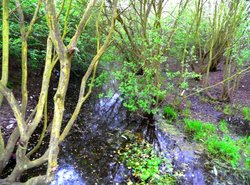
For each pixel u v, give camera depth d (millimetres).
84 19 2301
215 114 6957
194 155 4883
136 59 6812
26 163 3096
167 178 4098
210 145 5160
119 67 7906
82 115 6074
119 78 5859
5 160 3307
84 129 5418
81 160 4355
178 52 8188
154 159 4520
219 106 7461
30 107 5625
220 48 8945
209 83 9273
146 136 5496
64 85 2260
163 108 6770
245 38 7480
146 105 5605
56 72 7980
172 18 6441
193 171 4375
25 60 2902
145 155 4711
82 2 5953
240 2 7434
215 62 10484
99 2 5820
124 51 7047
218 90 8688
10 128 4684
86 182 3842
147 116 6215
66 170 4047
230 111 7141
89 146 4812
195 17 7219
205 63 10859
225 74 7590
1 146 3168
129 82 5461
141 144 5125
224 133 5914
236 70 8539
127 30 6438
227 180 4219
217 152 4996
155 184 3928
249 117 6777
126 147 4941
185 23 7980
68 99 6848
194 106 7305
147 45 5512
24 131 2889
